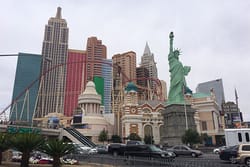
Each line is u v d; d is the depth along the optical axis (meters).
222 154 47.00
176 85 132.50
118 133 171.00
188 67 138.50
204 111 174.00
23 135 35.34
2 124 105.62
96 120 156.75
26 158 35.22
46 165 38.91
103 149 68.62
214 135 164.25
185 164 30.70
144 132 156.62
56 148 35.16
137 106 156.38
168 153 48.72
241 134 59.88
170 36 141.88
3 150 39.16
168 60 140.38
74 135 114.12
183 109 125.50
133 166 36.25
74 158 48.38
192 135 107.81
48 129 111.00
